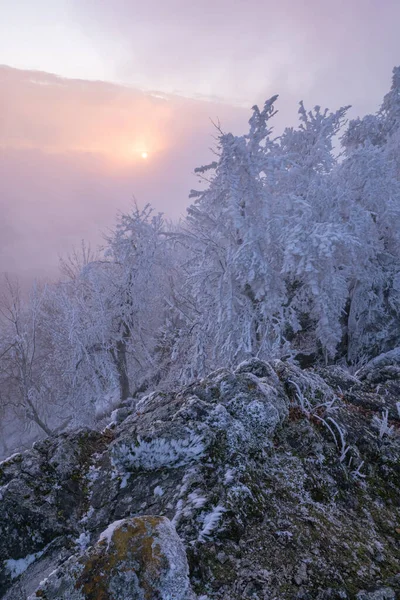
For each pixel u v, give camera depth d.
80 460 4.18
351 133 19.05
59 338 21.50
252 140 11.84
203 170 12.45
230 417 3.80
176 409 4.26
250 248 12.05
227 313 13.04
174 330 21.28
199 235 14.87
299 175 14.25
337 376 6.04
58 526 3.47
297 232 11.59
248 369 4.93
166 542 2.19
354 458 3.84
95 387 20.83
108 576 2.06
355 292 14.25
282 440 3.92
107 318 20.52
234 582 2.37
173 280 23.05
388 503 3.51
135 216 20.66
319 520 3.01
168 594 2.00
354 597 2.28
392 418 4.81
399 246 14.80
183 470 3.44
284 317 13.60
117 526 2.30
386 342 13.69
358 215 13.18
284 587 2.34
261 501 3.03
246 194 12.23
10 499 3.61
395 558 2.78
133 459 3.61
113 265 21.56
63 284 22.98
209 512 2.84
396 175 17.02
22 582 3.13
